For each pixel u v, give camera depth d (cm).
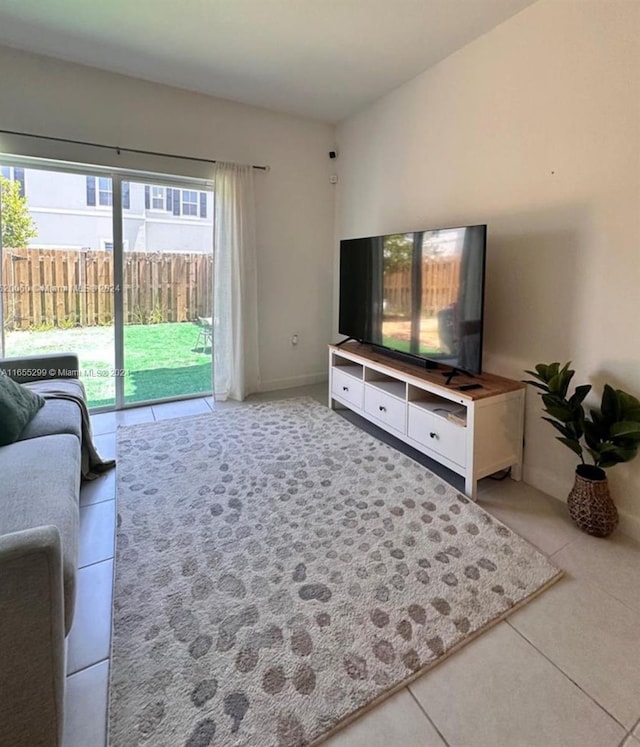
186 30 248
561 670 124
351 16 231
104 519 198
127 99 308
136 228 339
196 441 283
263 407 357
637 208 181
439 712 112
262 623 138
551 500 219
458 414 232
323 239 418
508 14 225
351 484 228
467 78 259
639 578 162
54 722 95
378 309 307
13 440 178
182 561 167
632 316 186
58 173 307
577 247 205
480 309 225
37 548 87
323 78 304
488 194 250
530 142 223
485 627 138
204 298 377
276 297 403
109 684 118
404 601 148
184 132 332
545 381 196
